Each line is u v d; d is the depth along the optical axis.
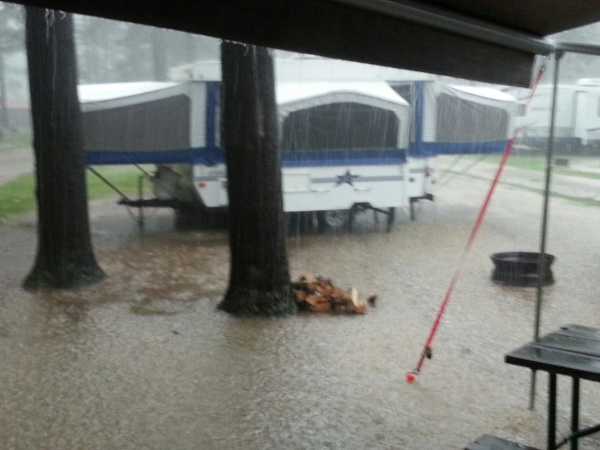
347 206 13.35
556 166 22.03
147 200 13.69
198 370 6.14
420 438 4.94
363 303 8.41
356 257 11.41
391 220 13.79
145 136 11.80
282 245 8.17
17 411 5.15
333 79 12.96
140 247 11.89
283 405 5.47
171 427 5.00
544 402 5.63
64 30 8.64
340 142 13.10
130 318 7.72
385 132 13.36
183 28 1.69
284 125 12.71
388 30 2.13
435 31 2.30
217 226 13.77
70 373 5.91
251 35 1.82
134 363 6.26
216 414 5.21
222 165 12.53
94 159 11.50
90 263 9.34
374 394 5.75
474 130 14.22
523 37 2.62
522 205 16.48
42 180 8.95
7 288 8.74
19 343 6.67
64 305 8.07
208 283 9.55
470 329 7.72
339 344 7.04
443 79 14.08
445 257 11.39
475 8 2.47
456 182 19.50
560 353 3.52
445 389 5.89
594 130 22.36
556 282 9.92
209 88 12.11
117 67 11.55
